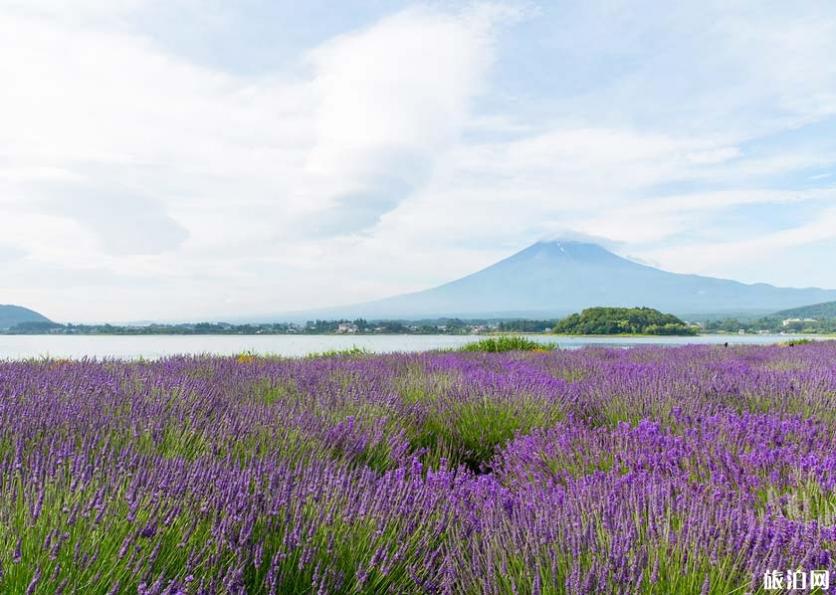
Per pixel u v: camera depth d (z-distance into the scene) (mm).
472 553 2434
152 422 3777
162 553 2064
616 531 2361
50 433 3430
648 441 4035
